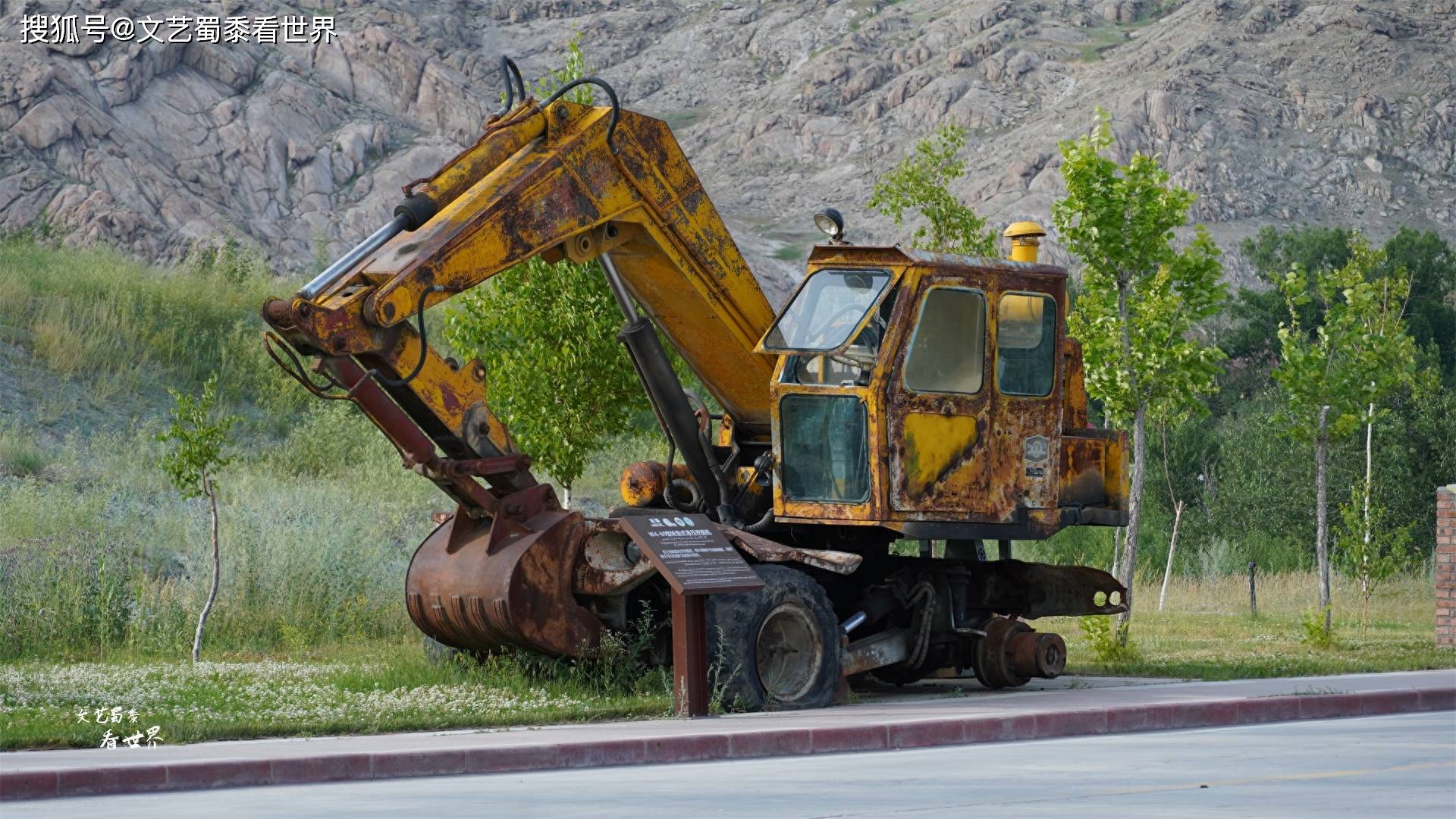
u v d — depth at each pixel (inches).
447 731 974.4
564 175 1139.9
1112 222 1669.5
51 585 1604.3
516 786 789.9
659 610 1205.7
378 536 2036.2
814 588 1160.2
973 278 1222.3
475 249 1095.6
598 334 1579.7
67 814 702.5
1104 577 1408.7
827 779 804.0
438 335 3002.0
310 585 1695.4
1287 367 1947.6
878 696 1270.9
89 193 7066.9
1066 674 1435.8
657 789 770.2
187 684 1218.0
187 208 7529.5
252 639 1606.8
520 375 1594.5
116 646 1553.9
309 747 879.1
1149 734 1037.2
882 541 1312.7
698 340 1259.8
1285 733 1029.8
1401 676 1342.3
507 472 1152.8
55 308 2925.7
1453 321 6063.0
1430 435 3560.5
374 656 1486.2
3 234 3444.9
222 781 802.8
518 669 1182.3
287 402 2856.8
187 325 3031.5
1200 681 1342.3
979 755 915.4
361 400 1088.8
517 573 1130.7
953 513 1212.5
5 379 2620.6
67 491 2034.9
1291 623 2107.5
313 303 1059.3
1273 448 3570.4
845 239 1240.2
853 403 1200.8
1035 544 2871.6
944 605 1306.6
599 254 1178.0
